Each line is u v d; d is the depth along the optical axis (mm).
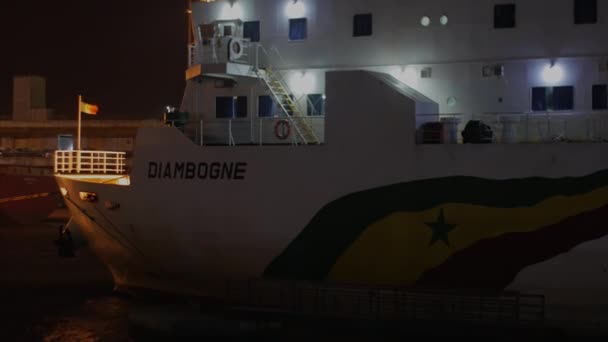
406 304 14789
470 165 14469
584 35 17047
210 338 15477
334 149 15602
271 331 15352
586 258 13812
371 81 15258
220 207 16688
